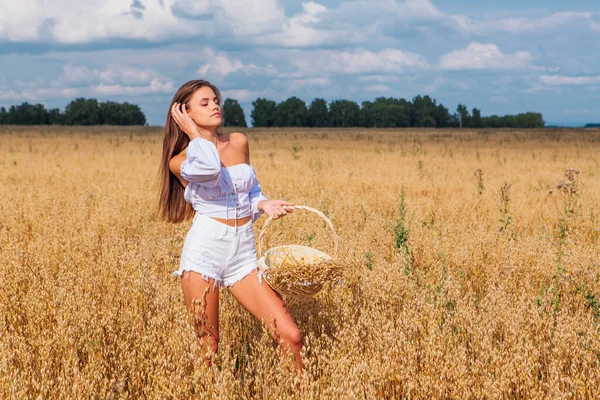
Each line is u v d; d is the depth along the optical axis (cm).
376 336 354
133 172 1552
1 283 440
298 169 1689
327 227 701
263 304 332
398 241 621
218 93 355
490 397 294
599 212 843
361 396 285
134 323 371
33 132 7069
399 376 312
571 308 448
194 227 338
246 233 342
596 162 2252
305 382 287
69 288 433
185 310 373
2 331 362
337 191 1133
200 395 283
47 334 352
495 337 379
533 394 299
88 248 588
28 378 302
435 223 773
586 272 498
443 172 1686
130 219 777
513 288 492
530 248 588
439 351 324
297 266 318
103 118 17300
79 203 861
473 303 421
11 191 1048
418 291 462
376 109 19538
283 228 694
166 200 367
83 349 347
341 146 3916
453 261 565
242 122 18575
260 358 325
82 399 281
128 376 324
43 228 699
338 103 19375
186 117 339
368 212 827
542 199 1031
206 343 333
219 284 341
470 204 945
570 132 8675
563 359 337
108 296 432
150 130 8975
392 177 1440
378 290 435
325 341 359
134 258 514
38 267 509
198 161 318
